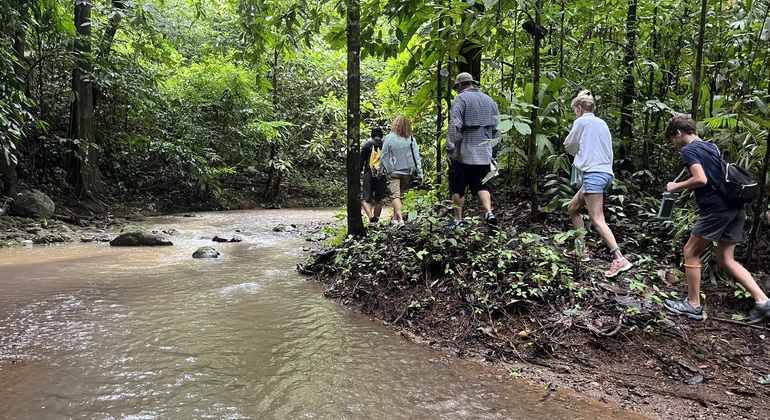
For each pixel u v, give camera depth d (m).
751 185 3.20
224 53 16.94
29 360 2.94
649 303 3.50
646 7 5.80
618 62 6.11
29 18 9.29
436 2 5.14
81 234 8.77
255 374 2.81
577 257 3.86
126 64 12.04
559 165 5.16
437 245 4.30
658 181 5.93
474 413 2.41
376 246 4.96
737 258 4.00
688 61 5.61
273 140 16.09
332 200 17.83
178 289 4.72
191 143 13.97
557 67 6.29
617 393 2.68
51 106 11.91
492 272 3.85
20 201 9.39
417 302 3.89
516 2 4.48
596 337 3.20
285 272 5.58
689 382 2.77
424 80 6.89
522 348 3.21
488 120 4.80
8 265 5.83
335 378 2.79
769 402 2.56
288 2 6.69
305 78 17.36
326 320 3.87
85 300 4.27
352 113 5.53
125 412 2.33
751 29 4.74
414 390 2.66
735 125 4.22
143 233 7.61
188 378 2.73
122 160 13.91
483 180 4.53
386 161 6.47
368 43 5.98
